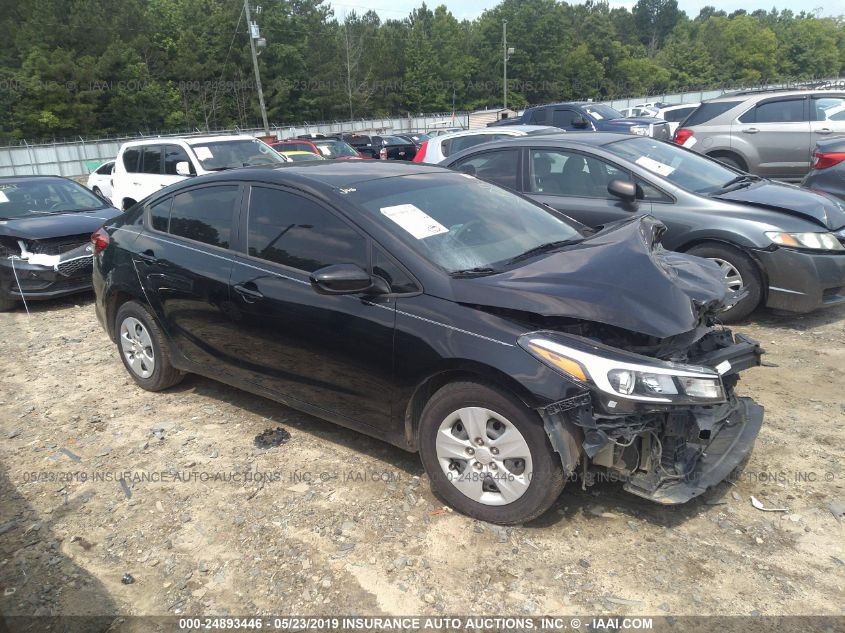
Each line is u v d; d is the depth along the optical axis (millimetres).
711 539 2988
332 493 3488
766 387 4480
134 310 4766
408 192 3842
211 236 4195
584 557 2908
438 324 3090
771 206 5496
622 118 17062
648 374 2746
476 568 2877
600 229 4195
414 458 3807
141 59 54719
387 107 74812
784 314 5988
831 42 118625
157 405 4711
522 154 6547
